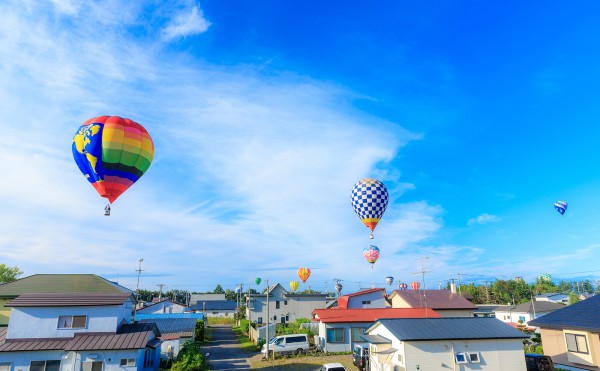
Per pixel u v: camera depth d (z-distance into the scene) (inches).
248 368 976.3
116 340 813.2
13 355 764.0
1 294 1027.3
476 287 3376.0
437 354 744.3
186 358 911.0
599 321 763.4
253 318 2064.5
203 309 2928.2
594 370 746.2
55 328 821.9
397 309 1266.0
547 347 873.5
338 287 2797.7
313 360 1034.1
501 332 788.6
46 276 1116.5
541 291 3499.0
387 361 797.2
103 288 1090.7
